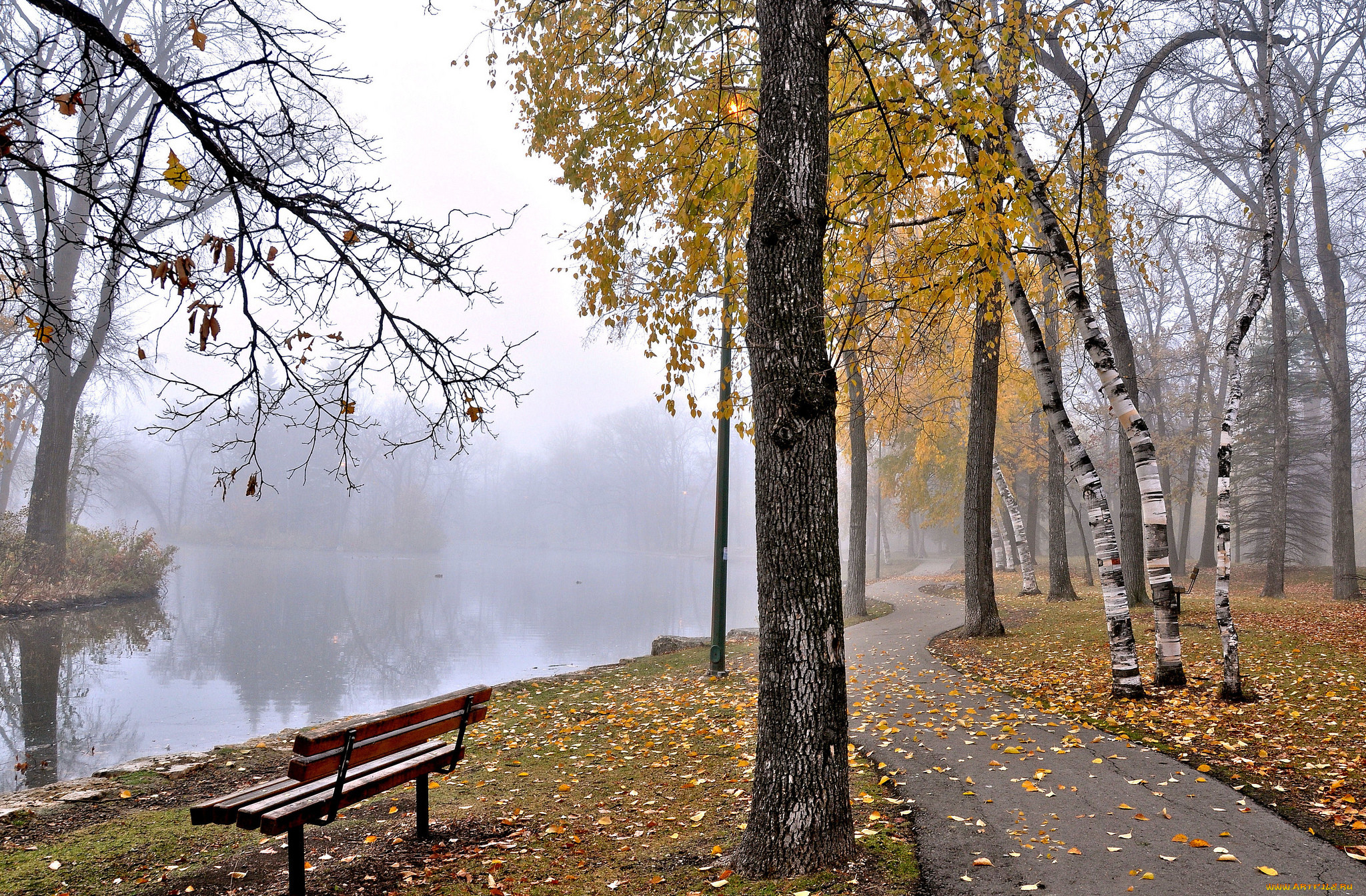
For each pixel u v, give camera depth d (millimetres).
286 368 4523
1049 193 8758
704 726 8219
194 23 4047
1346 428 18641
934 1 6477
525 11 7195
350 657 16938
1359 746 6023
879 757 6562
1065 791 5449
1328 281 19000
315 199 4270
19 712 11453
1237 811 4902
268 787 4285
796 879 4098
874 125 6738
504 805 5789
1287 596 19391
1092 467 8539
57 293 18594
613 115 6957
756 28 6051
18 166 3799
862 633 15625
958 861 4312
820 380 4445
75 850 4883
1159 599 8562
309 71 4332
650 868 4473
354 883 4344
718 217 7016
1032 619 15297
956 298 8898
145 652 16828
